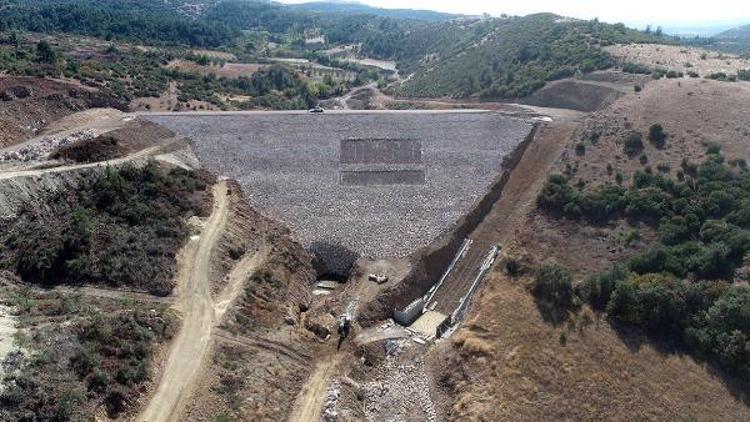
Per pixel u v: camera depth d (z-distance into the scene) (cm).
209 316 6244
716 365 6278
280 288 7275
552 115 11444
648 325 6644
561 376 6141
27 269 6288
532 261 7631
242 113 10900
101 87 12481
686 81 10850
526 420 5725
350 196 9275
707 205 7888
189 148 9856
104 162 8412
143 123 10162
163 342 5759
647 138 9494
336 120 10738
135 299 6244
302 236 8538
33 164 8075
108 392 4878
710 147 8819
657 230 7881
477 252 8500
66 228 6675
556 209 8625
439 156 10081
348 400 6003
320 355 6556
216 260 7125
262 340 6288
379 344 6906
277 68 19612
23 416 4303
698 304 6619
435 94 17238
